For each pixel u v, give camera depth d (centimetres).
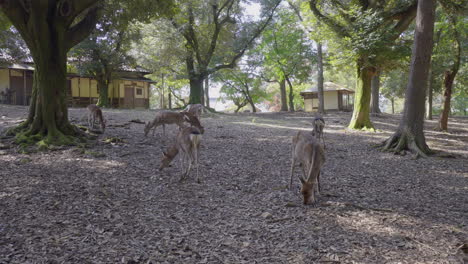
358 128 1811
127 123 1527
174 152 772
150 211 549
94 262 380
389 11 1588
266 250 426
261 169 858
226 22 2825
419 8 1151
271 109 6206
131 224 493
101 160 852
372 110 2998
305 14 1958
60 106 1030
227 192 666
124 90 3325
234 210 569
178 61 2838
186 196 632
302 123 2136
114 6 1157
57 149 923
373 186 743
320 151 592
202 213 552
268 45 3450
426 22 1138
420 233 482
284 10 3256
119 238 445
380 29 1553
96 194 611
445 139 1672
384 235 474
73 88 3092
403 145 1164
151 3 1155
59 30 1009
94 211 534
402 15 1588
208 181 733
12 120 1447
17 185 630
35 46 979
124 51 2595
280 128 1766
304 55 3438
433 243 449
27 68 2673
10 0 914
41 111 1007
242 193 662
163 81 4003
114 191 634
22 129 1035
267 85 4862
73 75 2891
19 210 517
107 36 2428
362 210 574
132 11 1162
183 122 1177
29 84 2934
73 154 888
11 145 933
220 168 848
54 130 1000
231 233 476
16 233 439
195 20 2689
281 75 3612
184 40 2652
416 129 1164
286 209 575
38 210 523
